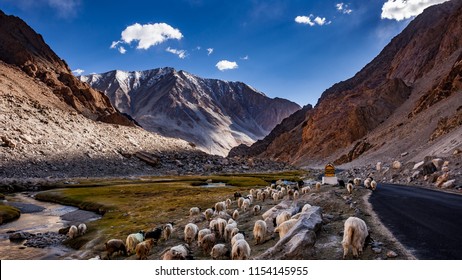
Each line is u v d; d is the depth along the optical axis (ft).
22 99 548.72
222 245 54.65
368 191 116.47
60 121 500.74
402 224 58.44
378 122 654.94
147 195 203.10
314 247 48.80
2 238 106.52
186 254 53.72
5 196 215.92
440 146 221.25
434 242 46.11
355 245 43.04
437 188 121.80
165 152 565.12
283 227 57.16
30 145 381.81
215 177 360.89
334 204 85.51
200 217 98.68
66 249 93.45
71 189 239.91
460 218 61.72
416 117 475.31
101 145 472.44
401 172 180.55
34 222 134.72
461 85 443.73
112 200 181.68
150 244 63.00
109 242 72.59
